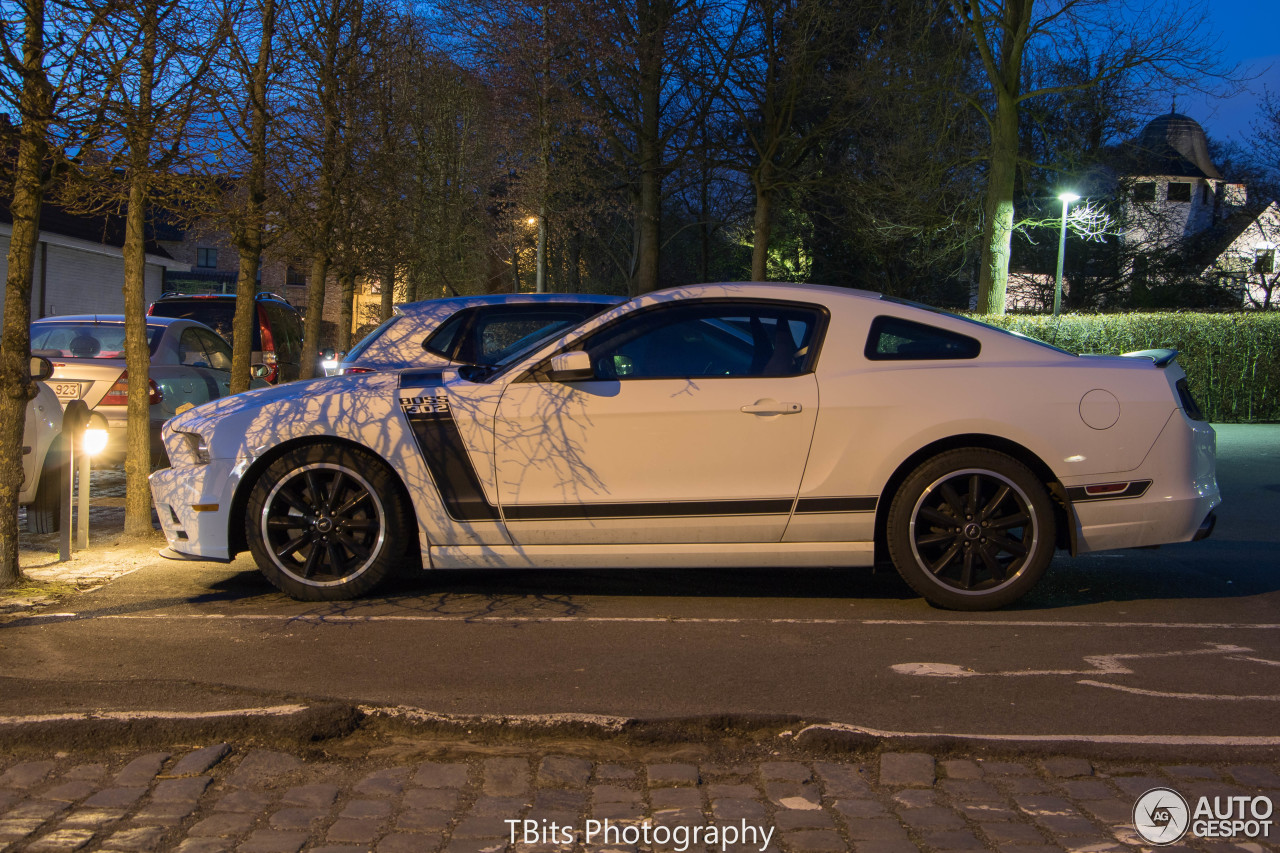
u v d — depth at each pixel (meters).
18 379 5.56
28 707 3.66
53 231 27.00
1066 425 5.09
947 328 5.28
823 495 5.13
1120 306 40.28
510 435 5.21
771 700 3.85
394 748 3.48
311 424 5.31
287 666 4.26
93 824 2.93
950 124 21.98
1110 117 23.52
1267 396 17.28
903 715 3.71
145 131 5.96
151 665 4.26
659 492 5.17
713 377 5.20
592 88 23.27
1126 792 3.14
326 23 11.26
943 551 5.23
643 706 3.77
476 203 25.62
